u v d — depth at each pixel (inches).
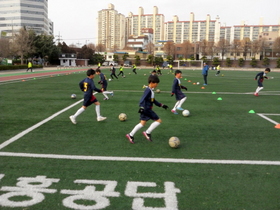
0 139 215.6
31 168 159.0
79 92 533.6
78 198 125.6
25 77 954.7
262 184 142.6
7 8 4244.6
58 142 209.9
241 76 1317.7
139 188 136.0
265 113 344.2
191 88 669.9
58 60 2711.6
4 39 2235.5
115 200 124.3
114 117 307.4
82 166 162.9
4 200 123.2
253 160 177.2
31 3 4259.4
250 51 3280.0
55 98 450.3
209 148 201.0
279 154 189.2
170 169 160.6
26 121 280.4
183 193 131.6
